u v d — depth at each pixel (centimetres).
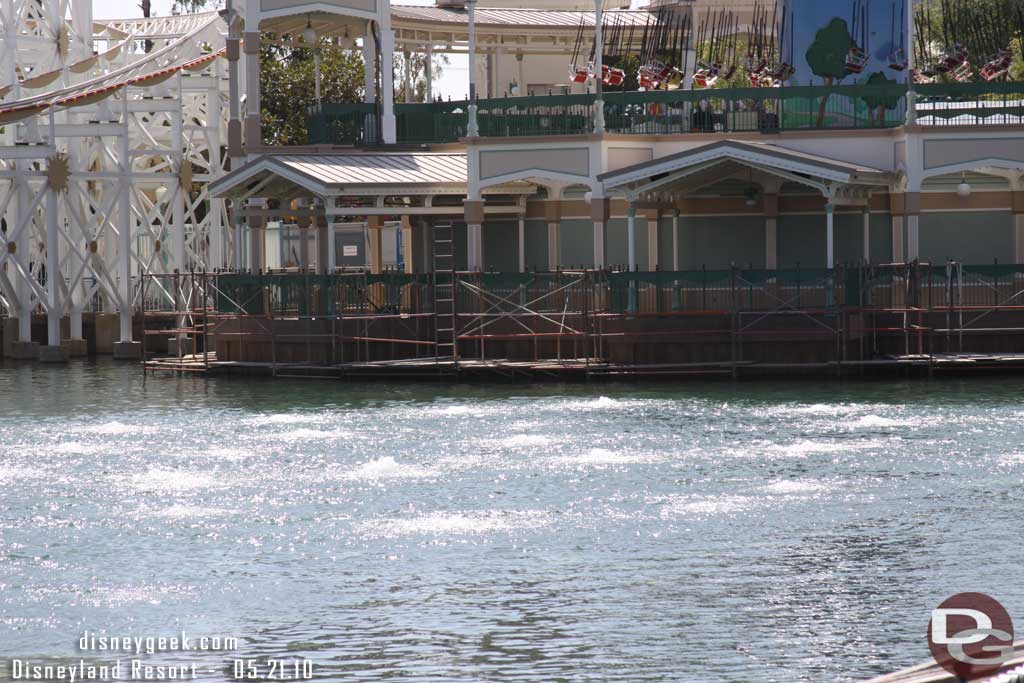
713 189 7106
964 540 3453
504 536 3559
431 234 7781
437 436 5056
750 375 6406
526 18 8762
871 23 7269
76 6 9369
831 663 2611
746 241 7106
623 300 6444
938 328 6400
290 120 12269
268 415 5688
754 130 6994
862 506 3841
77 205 8944
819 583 3103
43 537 3619
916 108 6694
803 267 6944
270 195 7756
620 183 6625
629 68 8656
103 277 8538
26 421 5669
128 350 8500
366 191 7069
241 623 2892
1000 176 6888
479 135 7125
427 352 6956
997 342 6397
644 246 7319
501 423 5325
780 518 3712
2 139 9375
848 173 6303
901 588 3055
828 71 7312
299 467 4512
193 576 3231
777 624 2831
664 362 6419
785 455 4591
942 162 6606
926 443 4759
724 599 2997
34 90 9144
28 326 8494
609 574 3195
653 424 5247
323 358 6844
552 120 7012
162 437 5178
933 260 6944
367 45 8012
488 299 6706
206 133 9312
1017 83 6619
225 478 4353
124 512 3894
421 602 3009
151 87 9050
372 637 2794
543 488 4131
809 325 6288
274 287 6962
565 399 5944
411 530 3634
